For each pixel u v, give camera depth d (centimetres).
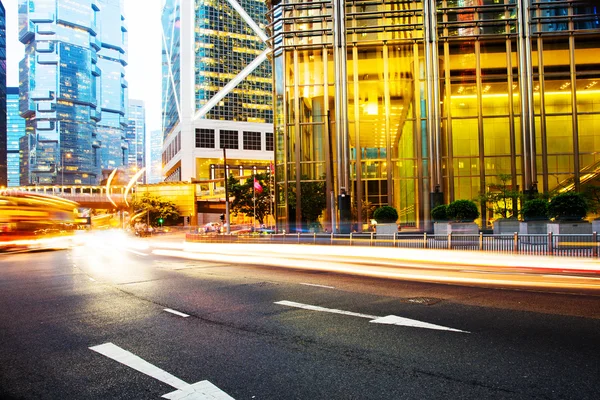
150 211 10125
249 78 14912
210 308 866
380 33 3781
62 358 573
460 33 3662
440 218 2795
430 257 1861
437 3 3700
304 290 1060
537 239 1781
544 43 3584
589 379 452
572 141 3528
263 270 1531
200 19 14500
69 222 3956
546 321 695
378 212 3009
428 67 3662
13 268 1783
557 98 3562
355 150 3775
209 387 461
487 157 3619
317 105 3856
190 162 13712
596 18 3506
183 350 593
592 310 767
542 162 3541
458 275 1299
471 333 634
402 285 1111
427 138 3691
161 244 4094
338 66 3769
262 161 14688
